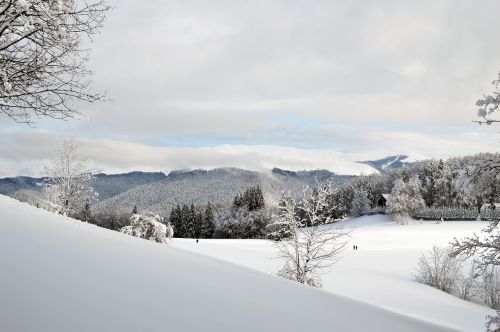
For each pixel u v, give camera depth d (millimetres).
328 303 4418
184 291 3129
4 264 2582
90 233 4723
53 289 2387
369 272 25469
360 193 93625
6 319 1879
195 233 95188
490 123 5711
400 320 4766
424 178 87688
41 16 4410
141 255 4137
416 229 62625
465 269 25328
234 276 4426
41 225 4230
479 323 14945
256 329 2713
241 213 80938
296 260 13906
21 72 4684
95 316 2174
